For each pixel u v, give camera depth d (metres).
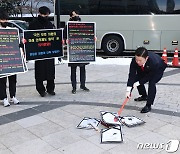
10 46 5.61
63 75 8.43
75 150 3.89
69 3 12.24
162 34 11.63
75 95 6.39
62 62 10.23
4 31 5.53
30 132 4.46
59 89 6.96
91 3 12.12
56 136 4.31
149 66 4.95
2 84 5.63
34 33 5.92
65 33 6.43
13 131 4.52
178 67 9.41
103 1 12.02
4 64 5.52
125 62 10.18
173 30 11.50
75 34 6.39
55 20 12.20
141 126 4.60
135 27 11.88
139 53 4.62
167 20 11.49
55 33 6.19
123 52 13.34
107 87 7.04
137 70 5.14
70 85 7.33
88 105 5.66
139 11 11.72
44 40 6.05
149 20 11.67
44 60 6.16
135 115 5.10
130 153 3.79
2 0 19.89
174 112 5.24
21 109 5.50
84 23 6.40
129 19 11.88
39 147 3.99
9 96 6.34
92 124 4.65
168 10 11.42
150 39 11.79
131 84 5.02
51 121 4.88
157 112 5.24
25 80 7.98
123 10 11.88
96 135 4.32
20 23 13.50
